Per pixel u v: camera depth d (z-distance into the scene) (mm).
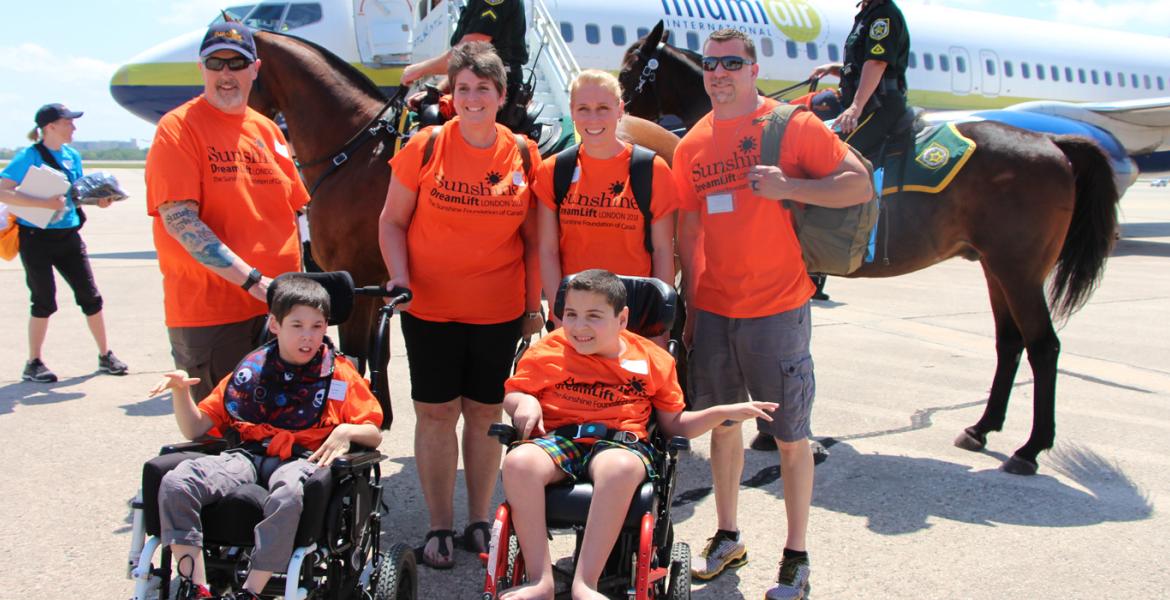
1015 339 4828
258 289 3158
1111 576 3359
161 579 2373
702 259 3359
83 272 6086
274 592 2484
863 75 4734
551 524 2576
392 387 6043
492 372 3473
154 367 6512
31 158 6004
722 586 3275
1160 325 8617
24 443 4723
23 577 3199
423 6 9328
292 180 3604
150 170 3207
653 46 6152
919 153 4758
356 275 4547
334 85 4613
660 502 2742
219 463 2479
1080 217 4703
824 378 6465
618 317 2797
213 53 3250
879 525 3854
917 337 7980
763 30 14242
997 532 3779
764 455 4812
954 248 4844
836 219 3209
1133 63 21000
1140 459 4715
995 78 17938
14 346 7129
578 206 3279
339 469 2428
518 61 4738
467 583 3242
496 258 3383
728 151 3119
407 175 3342
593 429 2688
